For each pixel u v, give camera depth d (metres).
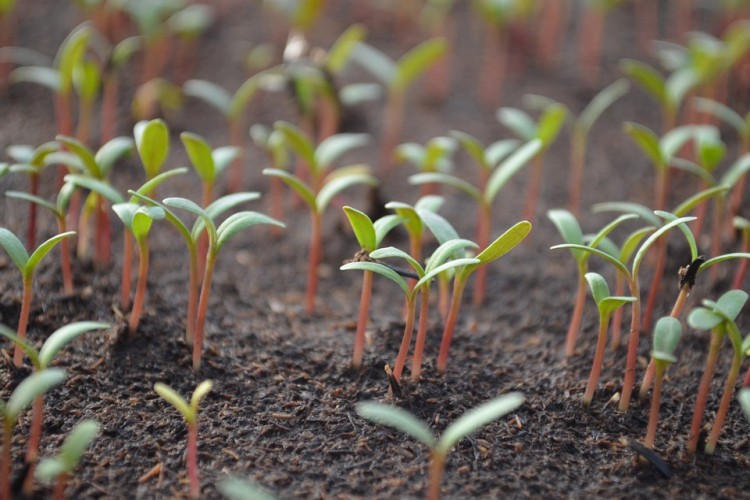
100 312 0.36
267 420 0.33
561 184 0.44
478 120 0.46
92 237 0.39
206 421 0.33
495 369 0.35
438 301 0.38
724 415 0.32
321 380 0.34
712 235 0.40
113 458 0.32
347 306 0.38
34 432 0.31
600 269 0.40
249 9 0.53
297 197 0.42
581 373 0.35
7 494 0.31
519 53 0.50
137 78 0.47
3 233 0.33
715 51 0.42
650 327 0.37
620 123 0.47
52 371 0.30
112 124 0.44
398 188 0.43
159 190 0.42
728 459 0.33
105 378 0.34
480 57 0.50
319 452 0.32
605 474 0.32
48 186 0.41
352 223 0.33
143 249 0.34
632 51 0.51
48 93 0.46
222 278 0.39
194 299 0.35
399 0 0.52
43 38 0.48
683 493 0.32
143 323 0.35
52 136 0.43
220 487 0.31
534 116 0.47
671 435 0.33
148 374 0.34
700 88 0.47
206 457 0.32
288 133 0.37
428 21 0.50
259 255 0.40
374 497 0.31
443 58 0.47
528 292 0.39
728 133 0.46
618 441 0.33
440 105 0.47
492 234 0.41
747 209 0.41
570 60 0.50
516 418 0.33
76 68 0.40
